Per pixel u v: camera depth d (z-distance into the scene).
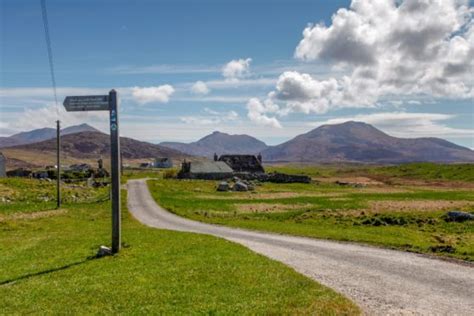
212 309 17.31
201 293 19.55
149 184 140.50
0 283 22.94
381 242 37.09
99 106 28.67
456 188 145.00
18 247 34.31
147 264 25.42
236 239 39.16
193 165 184.12
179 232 41.31
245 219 60.69
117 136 29.00
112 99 28.58
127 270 24.08
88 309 17.91
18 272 25.14
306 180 171.75
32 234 42.84
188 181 161.75
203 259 26.64
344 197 101.12
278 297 18.88
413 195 106.38
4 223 49.78
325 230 46.78
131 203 85.38
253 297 18.89
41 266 26.42
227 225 52.22
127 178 180.25
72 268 25.31
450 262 28.44
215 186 141.12
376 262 28.20
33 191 94.75
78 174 151.88
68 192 100.12
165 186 135.12
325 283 22.28
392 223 55.53
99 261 26.84
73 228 48.16
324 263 27.64
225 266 24.66
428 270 25.83
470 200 91.88
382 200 92.06
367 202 87.12
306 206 80.69
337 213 67.50
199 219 60.09
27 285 21.89
